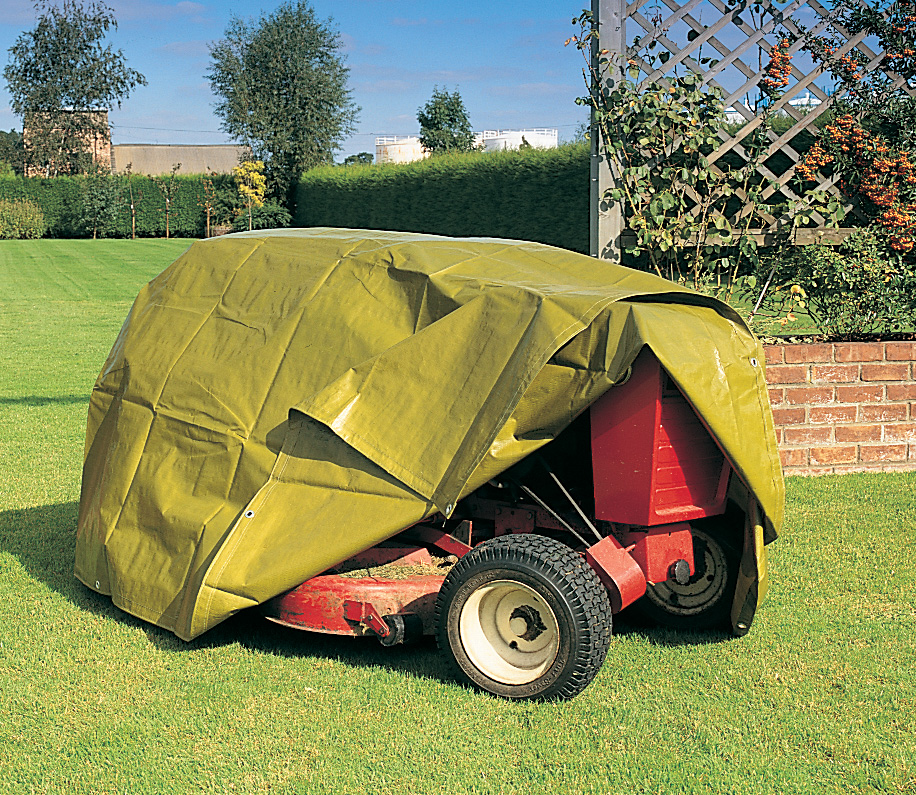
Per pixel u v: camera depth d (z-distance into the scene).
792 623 4.66
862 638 4.48
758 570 4.21
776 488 4.13
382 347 4.41
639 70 7.66
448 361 4.10
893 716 3.74
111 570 4.75
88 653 4.30
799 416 7.34
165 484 4.72
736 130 8.09
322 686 3.98
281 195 52.84
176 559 4.51
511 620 3.93
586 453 4.50
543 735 3.58
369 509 4.06
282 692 3.93
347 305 4.62
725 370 3.99
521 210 28.81
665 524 4.14
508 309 4.06
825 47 7.79
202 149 77.56
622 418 4.00
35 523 6.29
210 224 49.78
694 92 7.54
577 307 3.88
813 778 3.31
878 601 4.93
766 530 4.39
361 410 4.18
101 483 5.02
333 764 3.38
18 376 12.18
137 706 3.81
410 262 4.60
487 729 3.63
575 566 3.77
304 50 54.50
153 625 4.62
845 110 7.91
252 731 3.62
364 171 39.91
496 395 3.87
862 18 7.71
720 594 4.59
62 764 3.39
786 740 3.56
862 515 6.36
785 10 7.68
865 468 7.47
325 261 4.88
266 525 4.25
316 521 4.15
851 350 7.30
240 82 53.66
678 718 3.72
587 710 3.76
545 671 3.77
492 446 3.87
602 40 7.64
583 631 3.68
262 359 4.70
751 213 7.98
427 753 3.46
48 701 3.86
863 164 7.84
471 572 3.88
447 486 3.90
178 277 5.35
